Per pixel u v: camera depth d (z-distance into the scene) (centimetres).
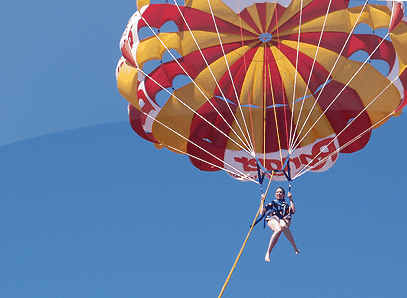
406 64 1653
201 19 1745
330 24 1738
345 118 1861
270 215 1659
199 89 1789
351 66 1761
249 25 1772
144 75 1738
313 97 1853
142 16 1669
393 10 1585
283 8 1758
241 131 1792
